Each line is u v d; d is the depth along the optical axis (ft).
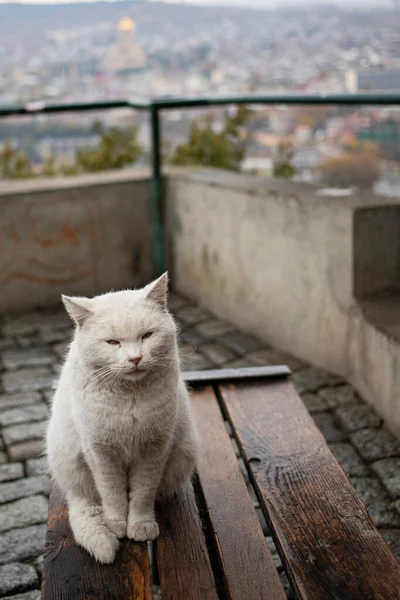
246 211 6.39
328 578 2.58
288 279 6.02
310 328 5.87
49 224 7.18
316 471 3.19
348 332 5.43
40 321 7.04
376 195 5.60
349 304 5.38
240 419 3.63
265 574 2.66
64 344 6.48
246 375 4.02
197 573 2.73
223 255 6.86
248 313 6.65
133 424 2.88
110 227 7.52
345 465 4.49
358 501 2.99
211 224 6.95
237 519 2.96
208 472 3.28
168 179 7.49
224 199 6.66
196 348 6.33
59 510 3.09
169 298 7.63
